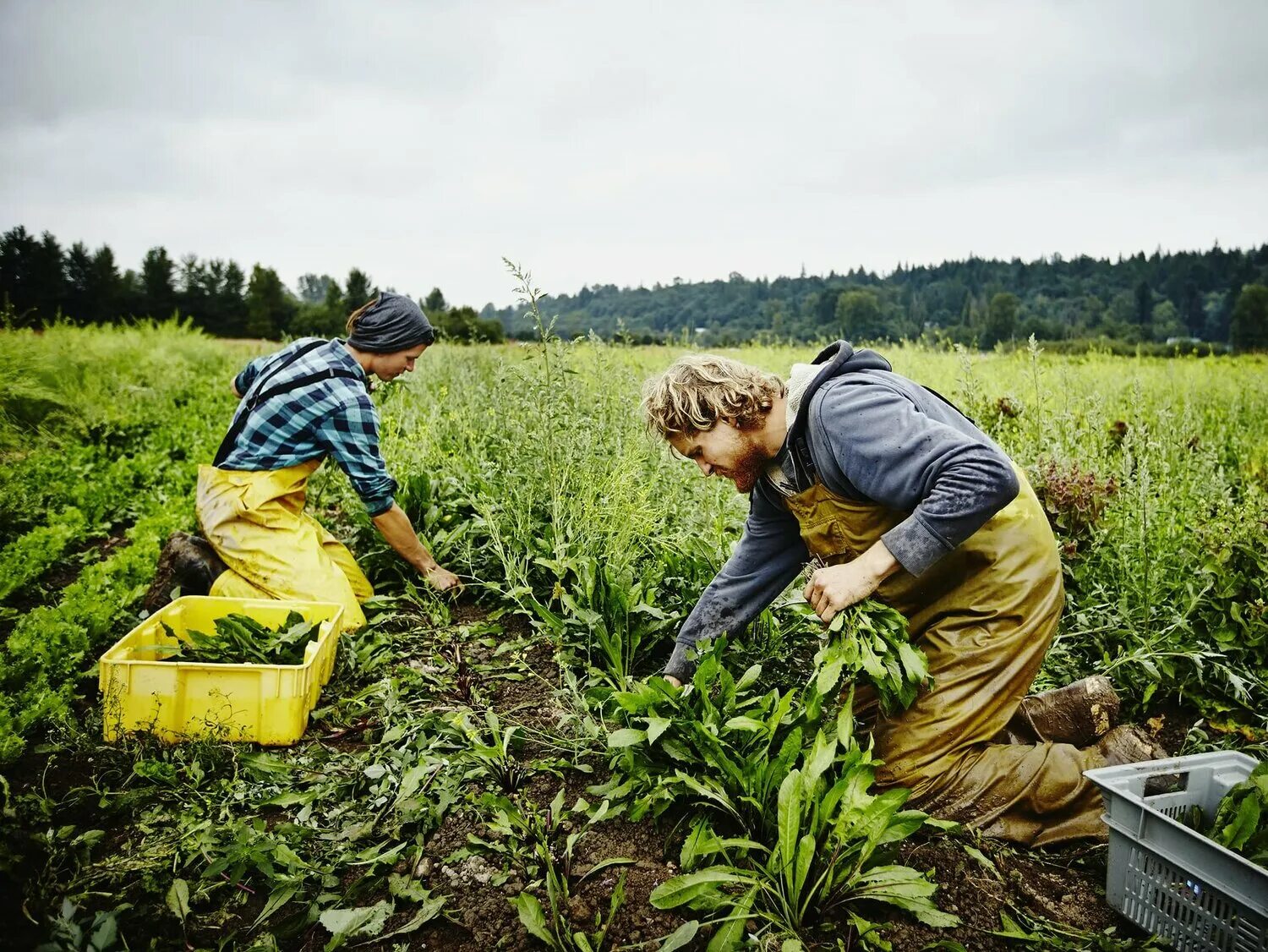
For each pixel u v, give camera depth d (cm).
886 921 195
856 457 215
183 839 215
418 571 389
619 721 244
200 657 283
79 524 508
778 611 320
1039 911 203
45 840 206
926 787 228
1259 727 298
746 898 187
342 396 349
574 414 418
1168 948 184
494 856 218
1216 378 946
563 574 335
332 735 273
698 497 430
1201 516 392
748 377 225
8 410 740
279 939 191
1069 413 570
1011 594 231
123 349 1285
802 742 216
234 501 343
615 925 194
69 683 288
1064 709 244
